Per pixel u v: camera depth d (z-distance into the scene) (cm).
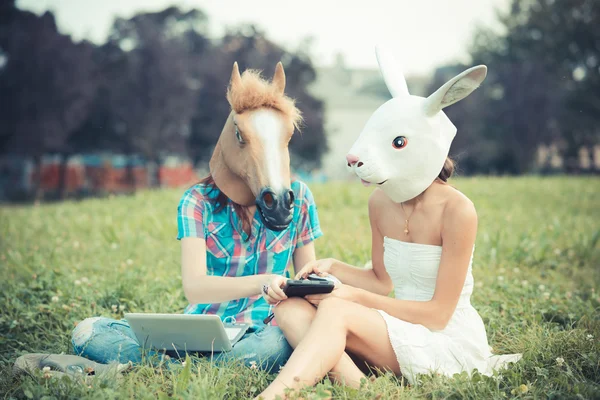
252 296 348
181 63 3541
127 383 298
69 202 1241
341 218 873
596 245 729
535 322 405
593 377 325
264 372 318
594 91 3978
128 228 820
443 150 326
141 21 3666
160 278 546
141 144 3353
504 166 4031
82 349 349
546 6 4206
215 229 358
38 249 711
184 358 335
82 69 3094
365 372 332
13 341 403
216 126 3659
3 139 3019
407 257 342
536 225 823
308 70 4103
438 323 329
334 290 325
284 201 317
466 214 327
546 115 3881
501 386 312
